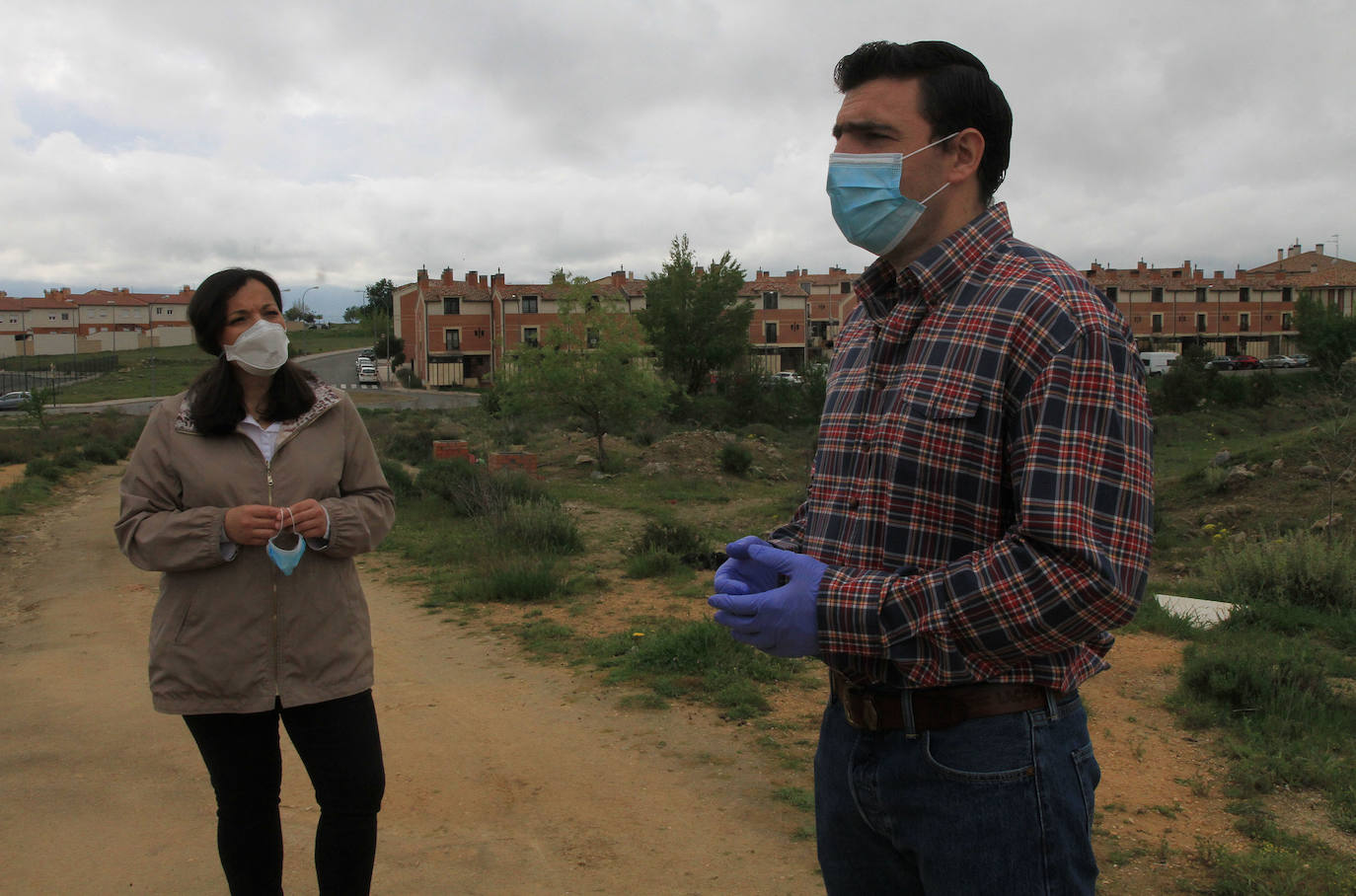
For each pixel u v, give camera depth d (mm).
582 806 3822
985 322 1246
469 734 4793
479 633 7234
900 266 1443
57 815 3672
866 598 1188
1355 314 52625
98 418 37938
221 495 2250
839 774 1423
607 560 10758
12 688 5754
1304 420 29938
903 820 1320
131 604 8570
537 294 71375
